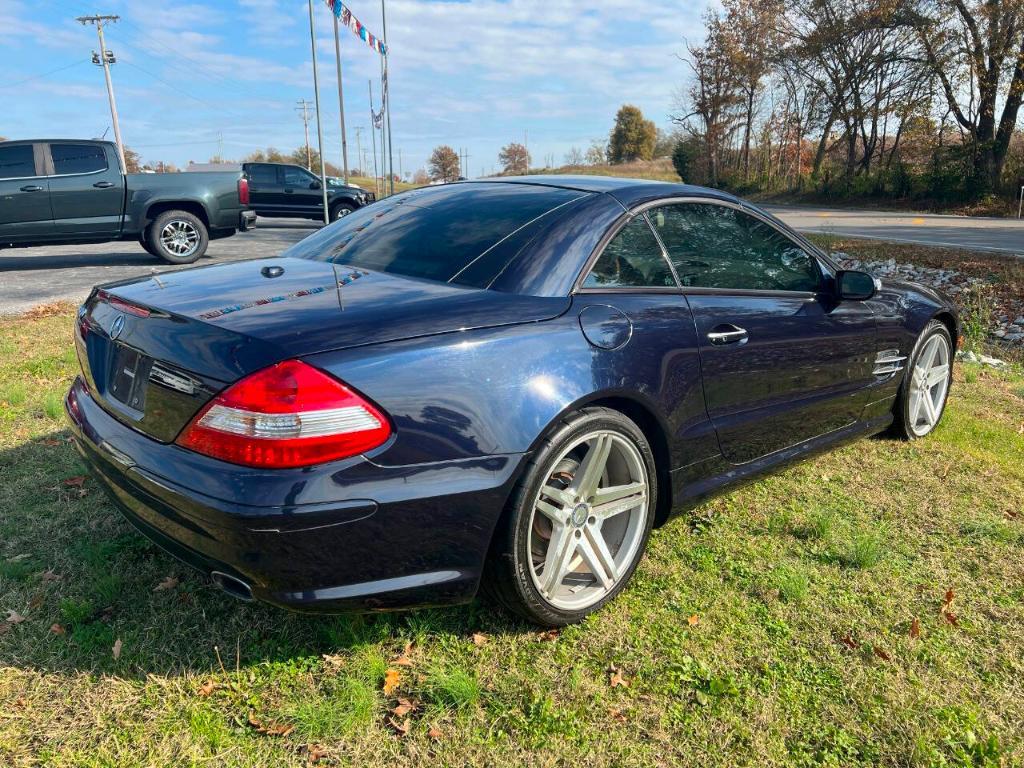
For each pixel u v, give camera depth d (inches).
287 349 76.6
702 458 113.6
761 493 142.4
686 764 76.8
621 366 96.8
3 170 406.3
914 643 97.3
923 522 133.0
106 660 88.5
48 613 97.5
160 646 91.4
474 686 84.4
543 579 94.2
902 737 81.3
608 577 102.2
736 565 114.7
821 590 109.2
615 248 105.4
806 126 1603.1
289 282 97.8
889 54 1309.1
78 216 424.5
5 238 411.5
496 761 76.0
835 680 90.0
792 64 1541.6
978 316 398.6
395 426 78.9
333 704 82.4
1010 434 185.2
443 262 101.8
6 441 155.2
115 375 94.2
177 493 77.0
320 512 75.1
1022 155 1219.2
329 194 846.5
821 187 1547.7
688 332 107.0
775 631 98.8
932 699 87.0
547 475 89.7
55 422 167.6
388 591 82.4
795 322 125.8
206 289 96.0
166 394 82.4
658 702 85.1
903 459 162.7
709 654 93.7
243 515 73.2
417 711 82.9
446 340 84.4
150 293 97.4
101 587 101.1
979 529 129.3
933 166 1277.1
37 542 115.0
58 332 267.7
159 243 451.2
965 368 268.1
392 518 79.6
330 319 82.4
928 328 164.7
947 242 655.8
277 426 74.0
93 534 118.1
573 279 99.0
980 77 1160.8
